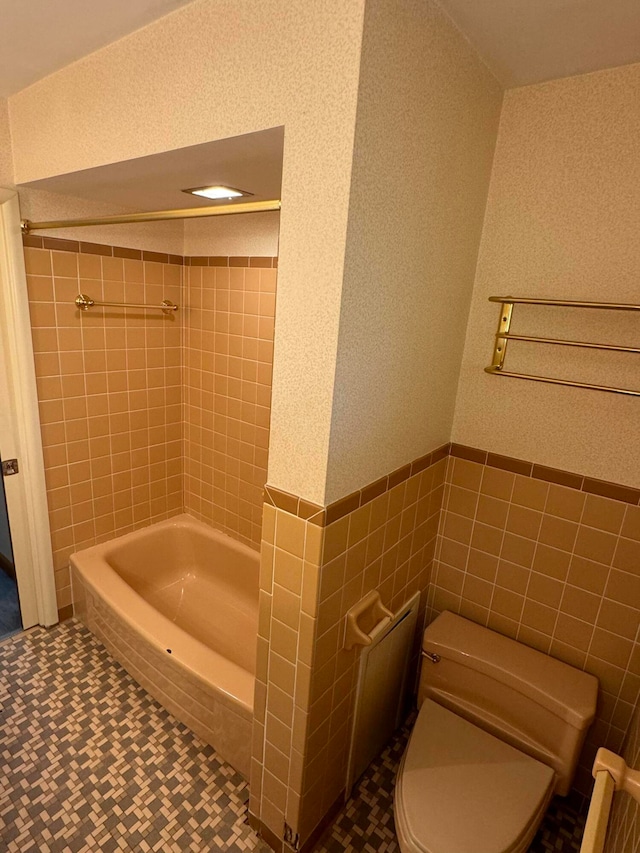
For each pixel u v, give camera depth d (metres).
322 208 0.96
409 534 1.59
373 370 1.17
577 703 1.42
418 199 1.14
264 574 1.28
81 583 2.26
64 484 2.26
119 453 2.47
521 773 1.39
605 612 1.51
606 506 1.45
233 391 2.44
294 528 1.18
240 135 1.05
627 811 1.08
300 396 1.11
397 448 1.38
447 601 1.86
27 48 1.31
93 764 1.70
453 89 1.16
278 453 1.19
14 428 2.05
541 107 1.35
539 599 1.63
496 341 1.53
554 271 1.42
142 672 1.97
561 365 1.46
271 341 2.20
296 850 1.43
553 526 1.56
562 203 1.37
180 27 1.10
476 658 1.58
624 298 1.33
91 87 1.37
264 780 1.45
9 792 1.60
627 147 1.25
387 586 1.54
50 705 1.93
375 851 1.50
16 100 1.68
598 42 1.12
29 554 2.23
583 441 1.46
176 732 1.84
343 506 1.19
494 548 1.70
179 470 2.81
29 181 1.73
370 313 1.09
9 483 2.09
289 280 1.06
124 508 2.56
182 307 2.56
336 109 0.90
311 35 0.90
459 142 1.25
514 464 1.60
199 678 1.69
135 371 2.44
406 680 1.89
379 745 1.81
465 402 1.66
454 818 1.25
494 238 1.50
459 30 1.11
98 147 1.40
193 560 2.76
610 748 1.57
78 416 2.24
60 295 2.06
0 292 1.90
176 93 1.15
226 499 2.63
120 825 1.52
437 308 1.38
